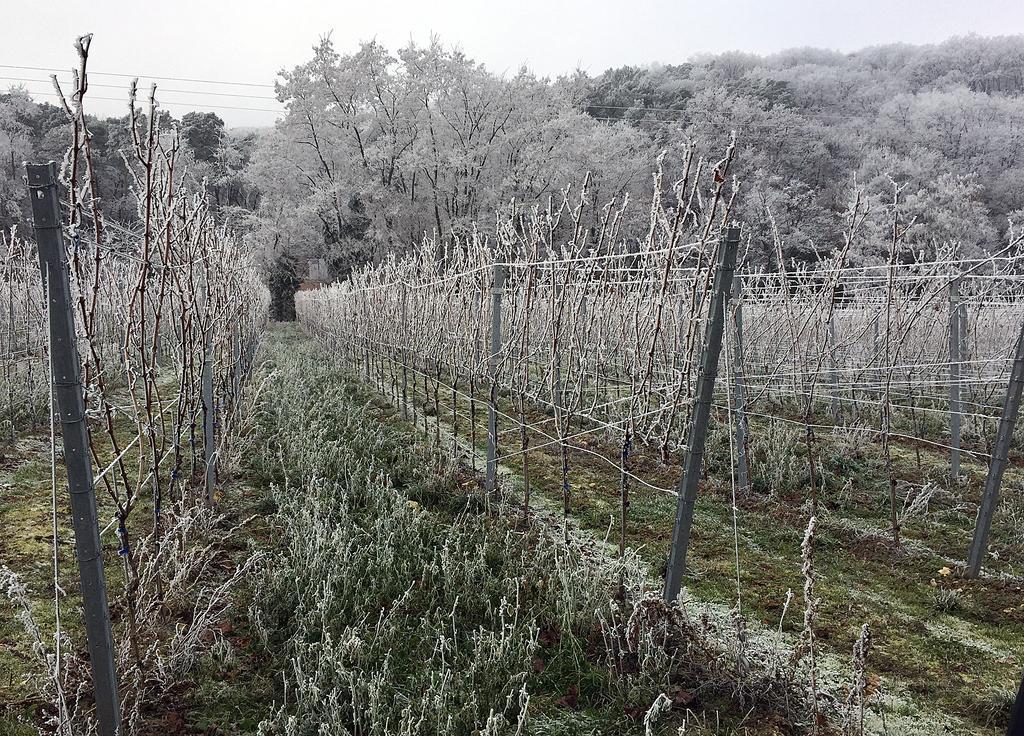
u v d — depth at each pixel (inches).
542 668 114.7
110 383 333.1
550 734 100.3
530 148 1138.0
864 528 186.7
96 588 80.7
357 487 191.5
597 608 121.5
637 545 171.8
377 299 414.0
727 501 203.0
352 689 98.7
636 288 229.3
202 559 144.9
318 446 224.5
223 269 213.9
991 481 151.0
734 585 150.8
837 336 327.3
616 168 1060.5
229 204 1497.3
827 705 106.9
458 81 1195.3
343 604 127.4
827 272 207.9
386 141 1228.5
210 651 111.8
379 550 148.2
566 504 161.9
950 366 226.5
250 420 256.7
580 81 1307.8
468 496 191.3
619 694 107.0
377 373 428.8
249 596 133.7
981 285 303.4
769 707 105.7
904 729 103.0
